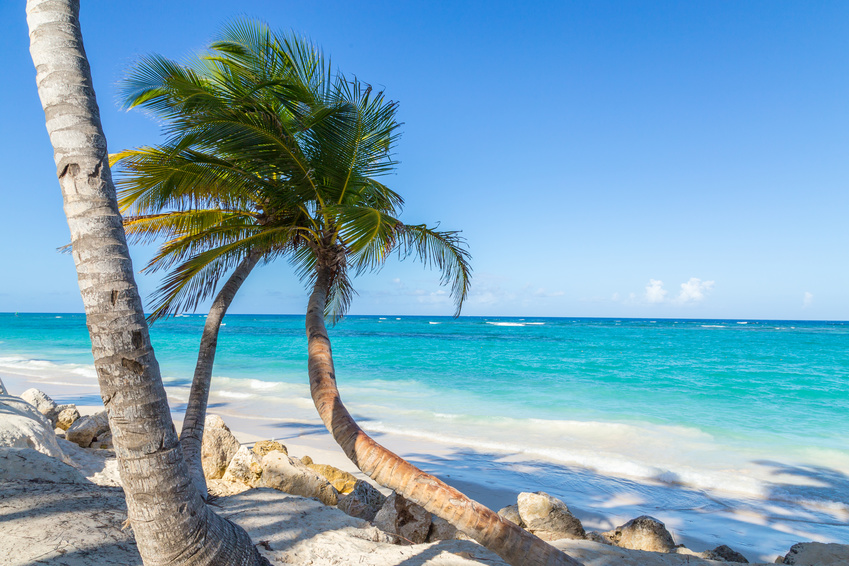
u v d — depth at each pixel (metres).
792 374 22.17
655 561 3.97
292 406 14.26
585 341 44.38
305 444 10.02
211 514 2.16
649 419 13.01
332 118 4.74
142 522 1.88
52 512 3.49
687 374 22.14
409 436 11.15
